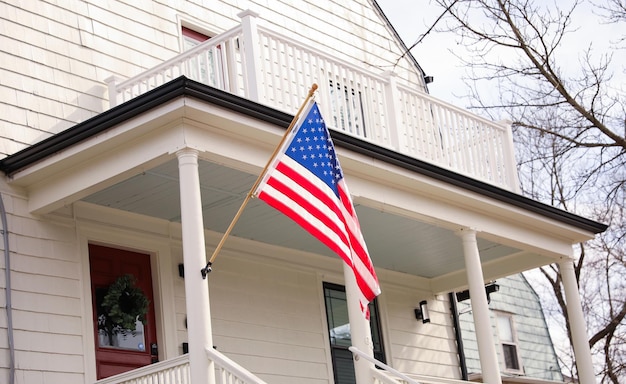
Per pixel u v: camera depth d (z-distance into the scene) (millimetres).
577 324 12797
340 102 12328
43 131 10141
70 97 10555
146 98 8578
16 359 9008
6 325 9023
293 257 12320
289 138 8469
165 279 10602
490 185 11484
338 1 15109
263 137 9242
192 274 8312
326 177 8547
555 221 12586
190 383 8133
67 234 9836
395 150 10555
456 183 11156
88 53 10961
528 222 12359
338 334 12680
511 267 13758
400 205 10797
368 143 10109
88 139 9016
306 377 11906
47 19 10672
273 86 9789
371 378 9531
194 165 8664
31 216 9594
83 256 9898
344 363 12617
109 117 8805
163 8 12180
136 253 10578
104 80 11000
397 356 13539
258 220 11102
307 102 8664
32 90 10195
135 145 8984
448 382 10914
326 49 14477
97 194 9883
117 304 9984
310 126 8656
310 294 12391
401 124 11312
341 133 9820
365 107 11055
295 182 8352
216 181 9812
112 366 9938
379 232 12086
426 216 11125
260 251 11867
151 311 10492
